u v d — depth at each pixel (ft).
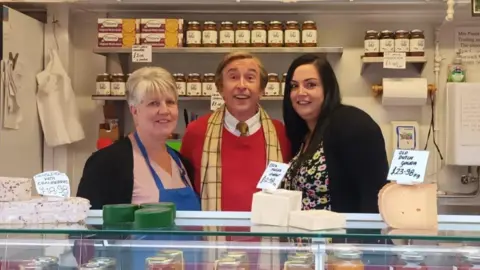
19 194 3.62
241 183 5.97
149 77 5.12
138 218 3.52
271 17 9.07
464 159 8.41
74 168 9.45
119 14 9.18
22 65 8.25
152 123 5.11
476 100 8.38
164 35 8.23
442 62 9.09
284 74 8.37
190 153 6.27
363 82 9.16
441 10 8.63
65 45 9.09
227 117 6.18
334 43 9.14
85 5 8.68
